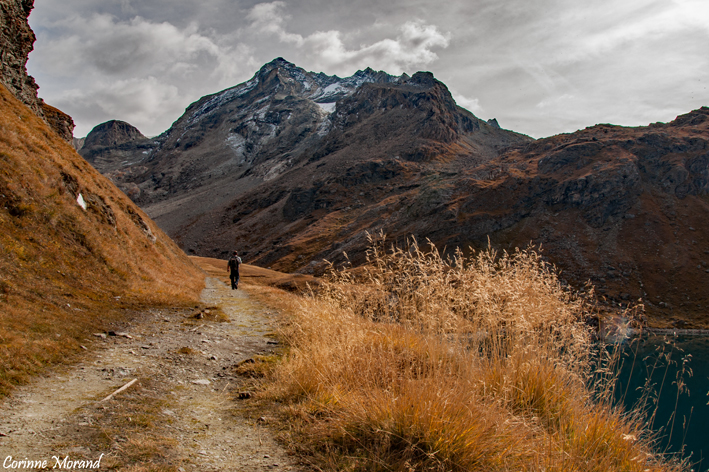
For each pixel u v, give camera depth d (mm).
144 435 4441
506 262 6273
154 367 6941
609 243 143125
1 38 24141
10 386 5195
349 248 155125
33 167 13523
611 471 4230
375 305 6848
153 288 15055
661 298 117062
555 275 6105
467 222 155625
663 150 178375
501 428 4523
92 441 4152
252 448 4469
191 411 5379
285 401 5844
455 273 6355
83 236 13625
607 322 5344
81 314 9328
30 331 7152
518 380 5656
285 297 19500
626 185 162500
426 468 4039
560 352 5703
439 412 4543
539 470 4031
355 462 4184
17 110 17906
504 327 5961
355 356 6273
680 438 17500
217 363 7688
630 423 4883
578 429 4887
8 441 3926
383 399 4973
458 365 5824
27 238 11148
